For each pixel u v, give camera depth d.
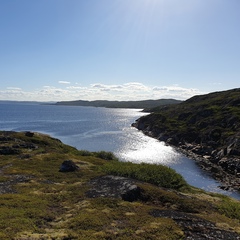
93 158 46.06
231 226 17.89
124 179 27.75
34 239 13.94
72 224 16.33
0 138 56.22
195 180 56.72
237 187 51.25
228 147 77.31
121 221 17.19
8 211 17.92
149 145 103.00
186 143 103.50
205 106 145.00
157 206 21.59
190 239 15.24
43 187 26.03
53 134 125.62
